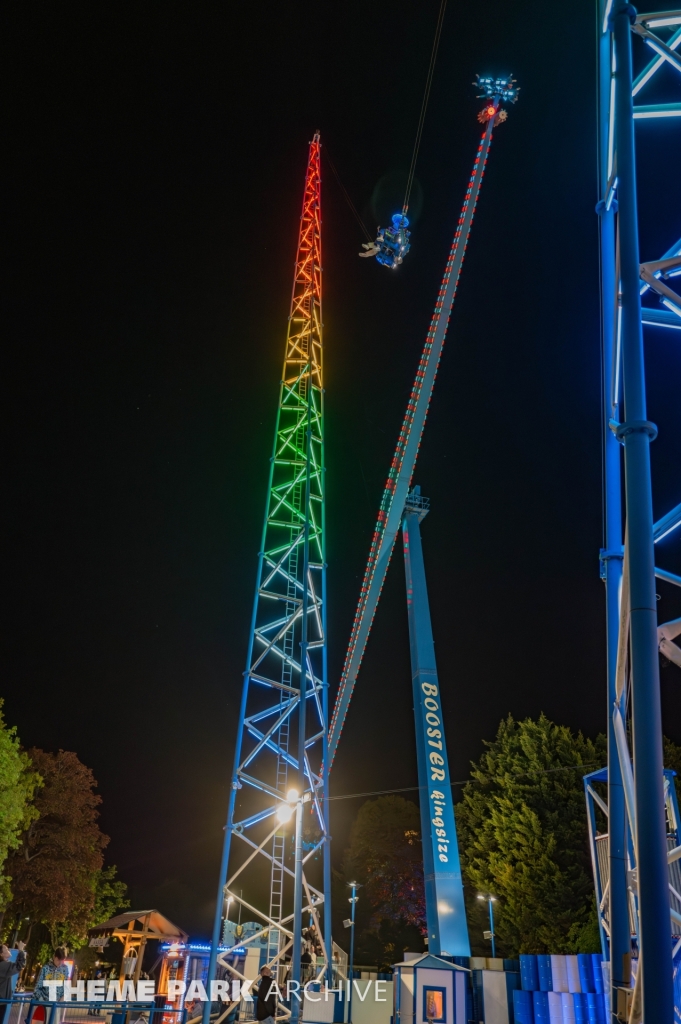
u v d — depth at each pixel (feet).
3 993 51.03
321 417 89.10
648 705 20.03
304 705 66.44
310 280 96.89
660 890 18.69
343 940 203.41
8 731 140.87
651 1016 17.97
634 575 21.20
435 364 138.41
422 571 144.87
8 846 138.51
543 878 154.71
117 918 160.76
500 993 99.96
